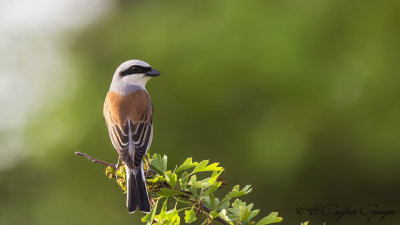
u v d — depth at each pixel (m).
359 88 14.71
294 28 14.98
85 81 15.15
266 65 14.60
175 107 14.70
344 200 14.92
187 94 14.70
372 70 14.73
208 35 15.16
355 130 14.66
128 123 7.60
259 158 14.23
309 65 14.74
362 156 14.66
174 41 15.28
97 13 17.89
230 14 15.34
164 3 16.53
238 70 14.66
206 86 14.68
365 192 14.96
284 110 14.63
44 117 14.70
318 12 15.16
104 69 15.59
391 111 14.55
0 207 14.68
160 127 14.66
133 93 8.06
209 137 14.70
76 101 14.68
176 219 5.24
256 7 15.30
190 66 14.81
